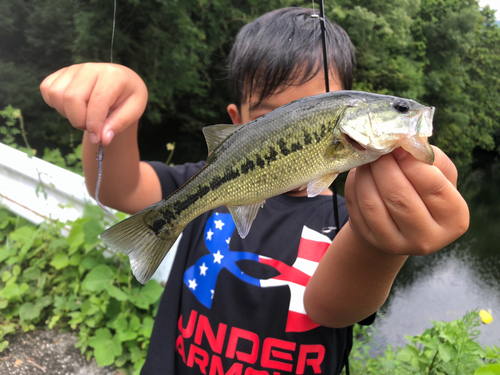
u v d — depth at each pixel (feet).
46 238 2.55
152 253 1.08
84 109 1.00
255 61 1.45
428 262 5.87
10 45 10.57
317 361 1.29
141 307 2.08
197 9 9.68
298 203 1.53
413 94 12.88
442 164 0.86
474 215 9.23
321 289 1.13
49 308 2.33
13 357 2.01
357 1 11.90
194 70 10.76
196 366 1.36
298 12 1.64
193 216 1.08
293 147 0.96
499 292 4.92
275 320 1.34
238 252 1.44
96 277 2.13
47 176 2.80
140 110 1.12
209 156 1.06
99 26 9.68
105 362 1.92
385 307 4.31
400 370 1.85
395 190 0.80
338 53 1.52
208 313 1.40
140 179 1.59
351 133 0.88
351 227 0.96
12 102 10.13
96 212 2.39
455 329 1.90
